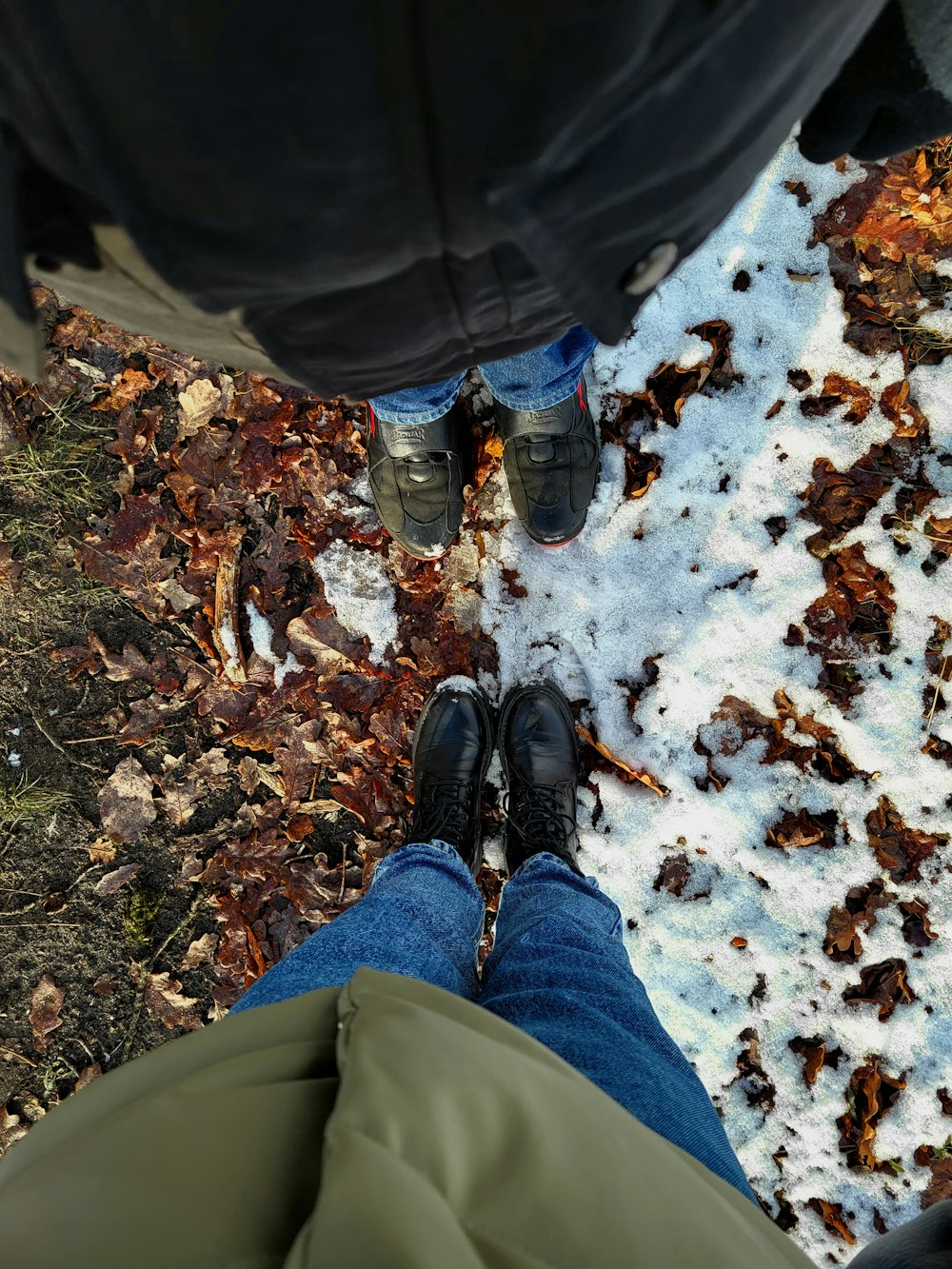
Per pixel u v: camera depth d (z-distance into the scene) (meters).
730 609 1.68
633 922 1.68
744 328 1.66
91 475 1.76
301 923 1.71
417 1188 0.41
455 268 0.52
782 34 0.41
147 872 1.75
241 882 1.73
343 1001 0.61
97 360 1.75
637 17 0.33
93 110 0.33
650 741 1.70
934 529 1.61
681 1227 0.48
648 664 1.71
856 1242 1.57
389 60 0.32
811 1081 1.61
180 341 0.65
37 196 0.40
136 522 1.75
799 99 0.51
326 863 1.72
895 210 1.59
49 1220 0.42
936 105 0.63
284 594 1.75
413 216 0.43
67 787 1.76
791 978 1.64
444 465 1.63
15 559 1.77
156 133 0.34
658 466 1.69
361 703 1.74
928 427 1.61
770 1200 1.62
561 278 0.48
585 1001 1.09
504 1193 0.44
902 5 0.55
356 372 0.69
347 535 1.74
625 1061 0.94
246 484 1.74
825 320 1.63
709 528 1.69
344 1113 0.44
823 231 1.63
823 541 1.65
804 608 1.66
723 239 1.66
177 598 1.75
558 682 1.74
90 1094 0.58
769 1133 1.62
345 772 1.73
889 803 1.62
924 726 1.61
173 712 1.75
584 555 1.72
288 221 0.41
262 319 0.52
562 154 0.40
